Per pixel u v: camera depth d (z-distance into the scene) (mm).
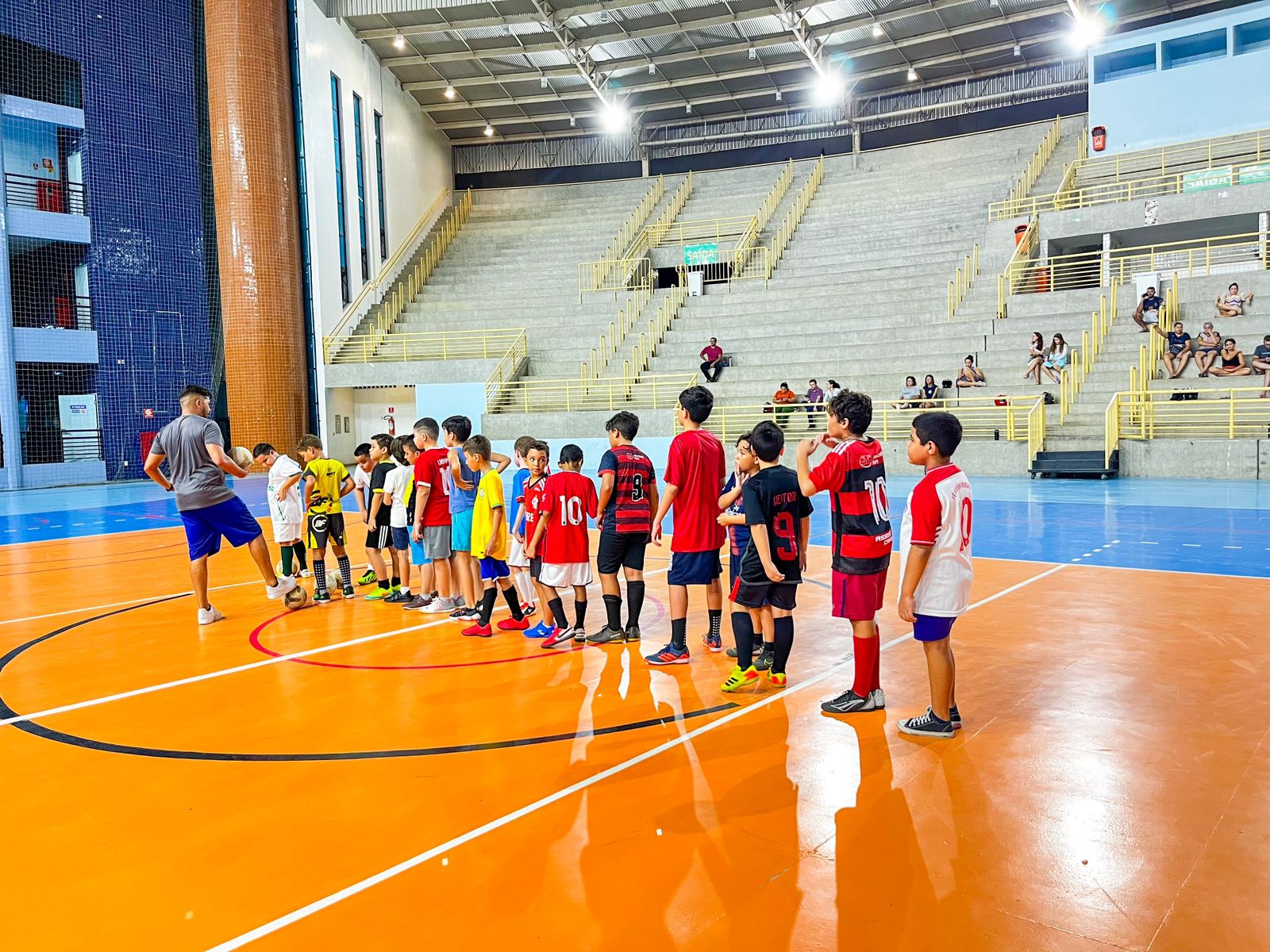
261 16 26750
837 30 29047
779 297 28375
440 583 7742
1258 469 18250
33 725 4688
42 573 10234
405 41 31203
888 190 32969
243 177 26719
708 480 5789
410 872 3014
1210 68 27797
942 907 2744
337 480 8391
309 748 4270
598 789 3709
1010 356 23062
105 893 2908
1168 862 3010
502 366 27844
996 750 4082
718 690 5160
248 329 27031
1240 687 4934
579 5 28594
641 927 2650
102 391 28719
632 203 36844
